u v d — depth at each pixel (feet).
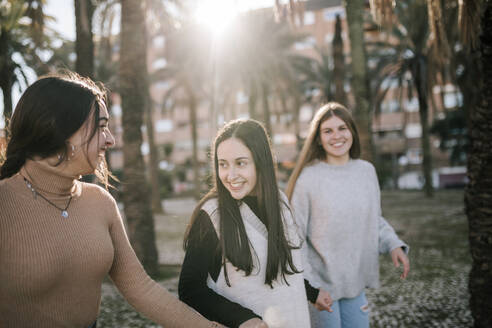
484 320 10.25
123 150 22.97
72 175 4.10
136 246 22.43
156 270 22.77
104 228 4.39
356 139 8.28
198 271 4.75
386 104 144.25
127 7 22.62
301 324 5.21
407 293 17.67
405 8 47.14
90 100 4.15
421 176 126.11
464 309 15.17
